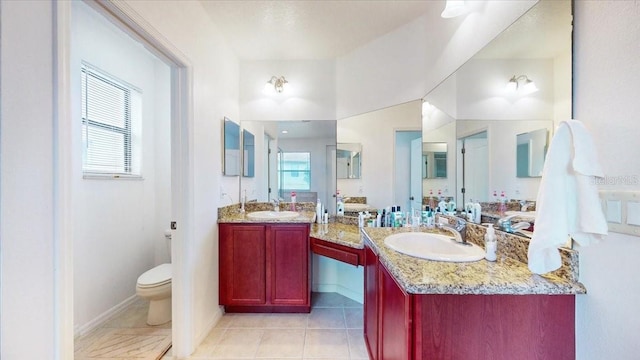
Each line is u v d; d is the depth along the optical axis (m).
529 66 1.16
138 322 2.21
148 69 2.77
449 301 0.97
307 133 2.77
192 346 1.82
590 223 0.83
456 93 1.71
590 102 0.91
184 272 1.79
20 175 0.79
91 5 1.14
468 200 1.61
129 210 2.51
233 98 2.63
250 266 2.35
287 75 2.79
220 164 2.33
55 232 0.88
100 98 2.27
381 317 1.43
